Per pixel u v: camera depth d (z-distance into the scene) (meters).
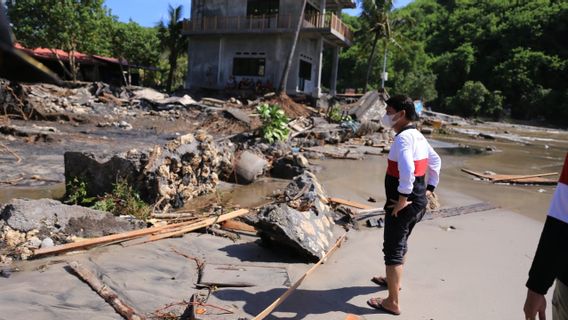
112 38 37.97
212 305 3.79
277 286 4.29
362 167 12.12
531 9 70.94
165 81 50.69
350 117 19.00
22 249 4.45
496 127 42.03
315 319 3.74
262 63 31.16
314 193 6.05
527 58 62.31
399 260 3.84
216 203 7.51
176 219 6.23
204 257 4.93
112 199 6.36
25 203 4.86
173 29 38.34
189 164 7.48
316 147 15.04
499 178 11.48
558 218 2.05
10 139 12.93
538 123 58.09
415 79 58.66
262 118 13.14
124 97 23.36
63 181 8.81
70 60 26.66
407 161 3.52
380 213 7.09
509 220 7.39
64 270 4.21
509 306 4.17
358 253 5.40
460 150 18.61
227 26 31.25
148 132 17.27
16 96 16.97
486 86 66.81
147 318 3.53
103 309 3.58
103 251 4.79
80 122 17.84
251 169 9.52
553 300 2.28
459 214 7.61
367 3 36.97
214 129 17.77
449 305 4.14
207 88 32.47
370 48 42.88
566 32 64.19
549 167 14.82
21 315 3.34
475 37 71.81
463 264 5.21
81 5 26.62
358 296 4.23
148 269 4.43
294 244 4.88
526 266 5.25
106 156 7.04
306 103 28.22
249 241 5.62
